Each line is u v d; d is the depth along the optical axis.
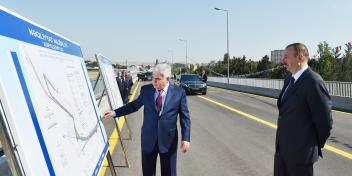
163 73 4.07
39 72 2.45
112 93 7.41
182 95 4.22
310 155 3.45
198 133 9.90
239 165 6.56
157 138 4.08
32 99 2.18
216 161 6.84
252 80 30.28
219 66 73.00
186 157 7.14
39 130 2.15
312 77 3.38
